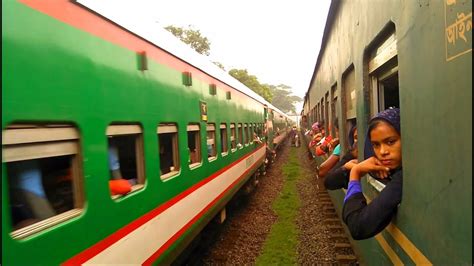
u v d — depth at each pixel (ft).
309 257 18.90
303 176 44.83
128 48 10.51
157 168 12.13
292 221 25.63
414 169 7.04
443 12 5.47
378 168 8.24
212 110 20.43
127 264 9.75
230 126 25.72
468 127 4.73
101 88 8.90
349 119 17.47
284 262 18.53
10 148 6.20
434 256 6.17
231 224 25.93
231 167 25.25
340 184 10.41
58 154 7.42
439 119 5.74
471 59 4.59
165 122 13.21
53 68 7.20
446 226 5.63
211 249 20.95
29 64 6.58
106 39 9.32
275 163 60.70
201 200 17.33
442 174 5.70
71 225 7.54
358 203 7.79
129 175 10.87
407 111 7.38
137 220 10.46
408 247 7.59
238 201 32.12
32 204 6.98
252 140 36.42
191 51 17.39
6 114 6.01
